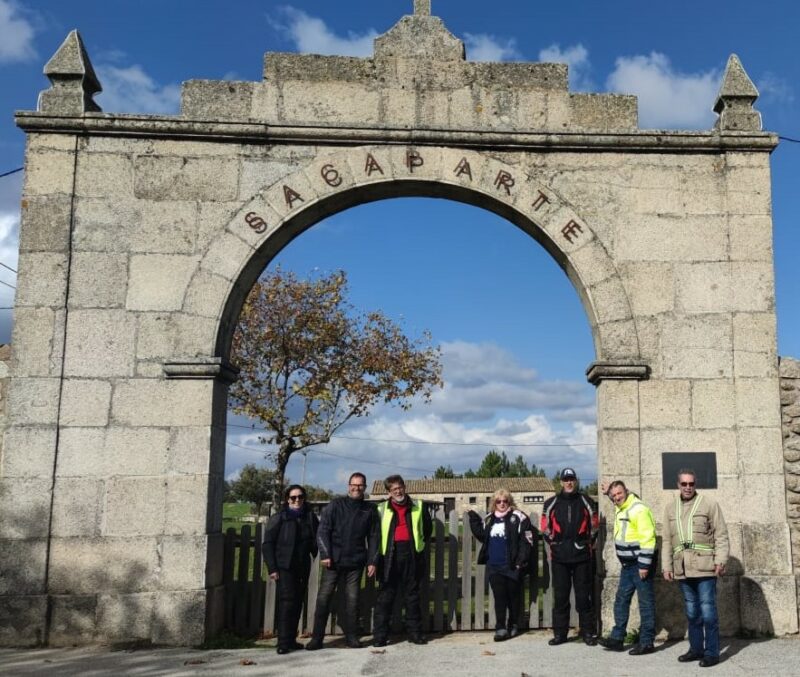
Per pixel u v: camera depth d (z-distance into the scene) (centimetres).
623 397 875
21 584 814
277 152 908
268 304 2164
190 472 841
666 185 918
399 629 895
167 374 855
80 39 921
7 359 896
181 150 902
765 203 915
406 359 2288
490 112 930
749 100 937
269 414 2073
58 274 870
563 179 916
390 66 934
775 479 862
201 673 699
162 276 880
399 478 847
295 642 804
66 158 892
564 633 818
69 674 694
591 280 898
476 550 973
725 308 895
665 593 841
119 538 828
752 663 727
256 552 897
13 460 835
